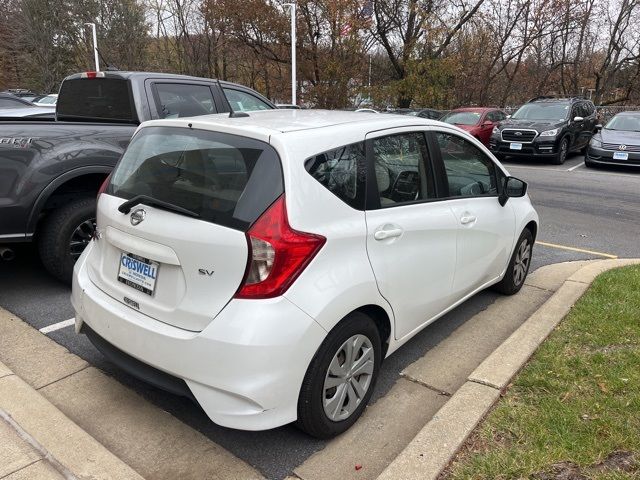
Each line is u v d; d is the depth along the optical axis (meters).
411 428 2.96
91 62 35.16
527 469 2.45
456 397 2.99
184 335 2.46
